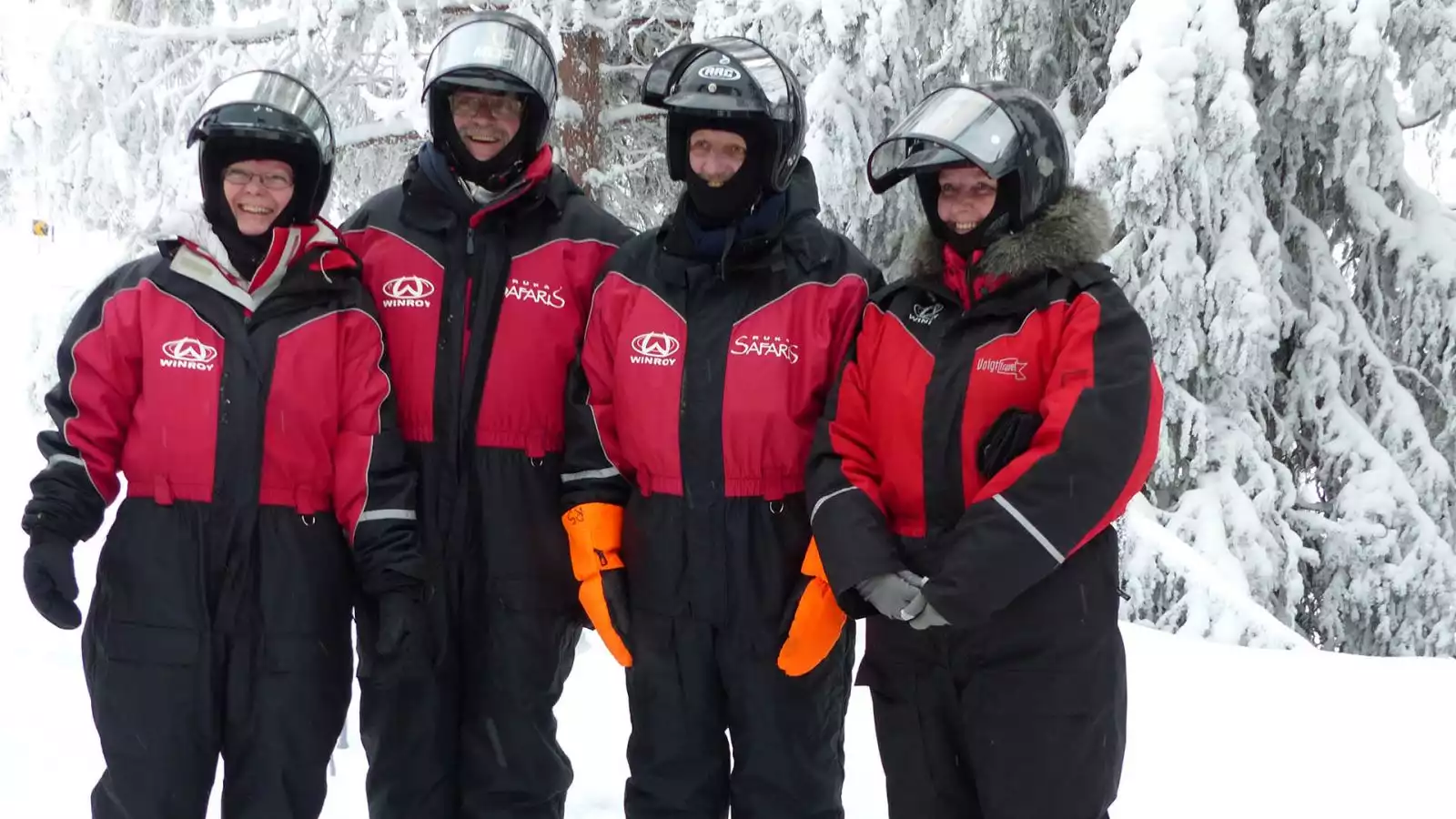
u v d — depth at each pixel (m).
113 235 5.44
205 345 2.09
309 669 2.11
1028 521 1.78
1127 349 1.84
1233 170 4.89
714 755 2.22
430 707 2.33
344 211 6.48
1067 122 5.53
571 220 2.41
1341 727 3.47
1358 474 5.61
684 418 2.14
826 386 2.19
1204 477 5.28
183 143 5.32
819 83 4.96
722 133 2.14
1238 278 4.89
